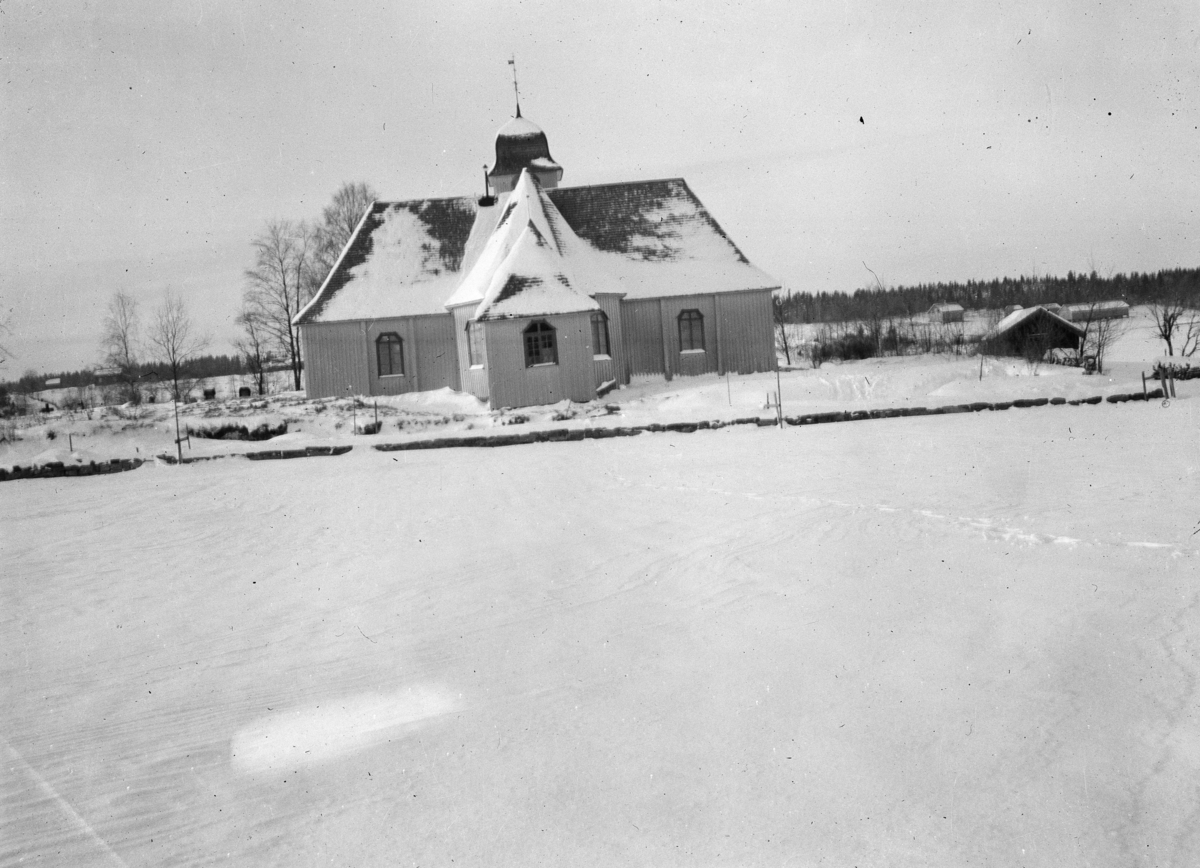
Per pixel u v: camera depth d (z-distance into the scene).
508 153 52.16
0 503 19.75
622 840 5.43
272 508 17.62
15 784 6.37
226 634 9.69
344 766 6.50
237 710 7.59
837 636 8.41
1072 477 15.22
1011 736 6.38
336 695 7.85
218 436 32.47
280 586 11.62
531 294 37.50
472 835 5.54
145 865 5.29
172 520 16.73
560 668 8.20
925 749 6.29
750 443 23.11
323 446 26.55
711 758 6.36
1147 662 7.32
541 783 6.14
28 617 10.59
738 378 40.62
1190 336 60.53
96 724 7.39
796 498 14.60
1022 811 5.49
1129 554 10.11
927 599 9.21
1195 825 5.23
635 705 7.29
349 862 5.29
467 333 40.56
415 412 36.28
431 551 13.09
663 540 12.66
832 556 11.05
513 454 24.34
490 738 6.84
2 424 33.88
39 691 8.16
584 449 24.34
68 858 5.38
